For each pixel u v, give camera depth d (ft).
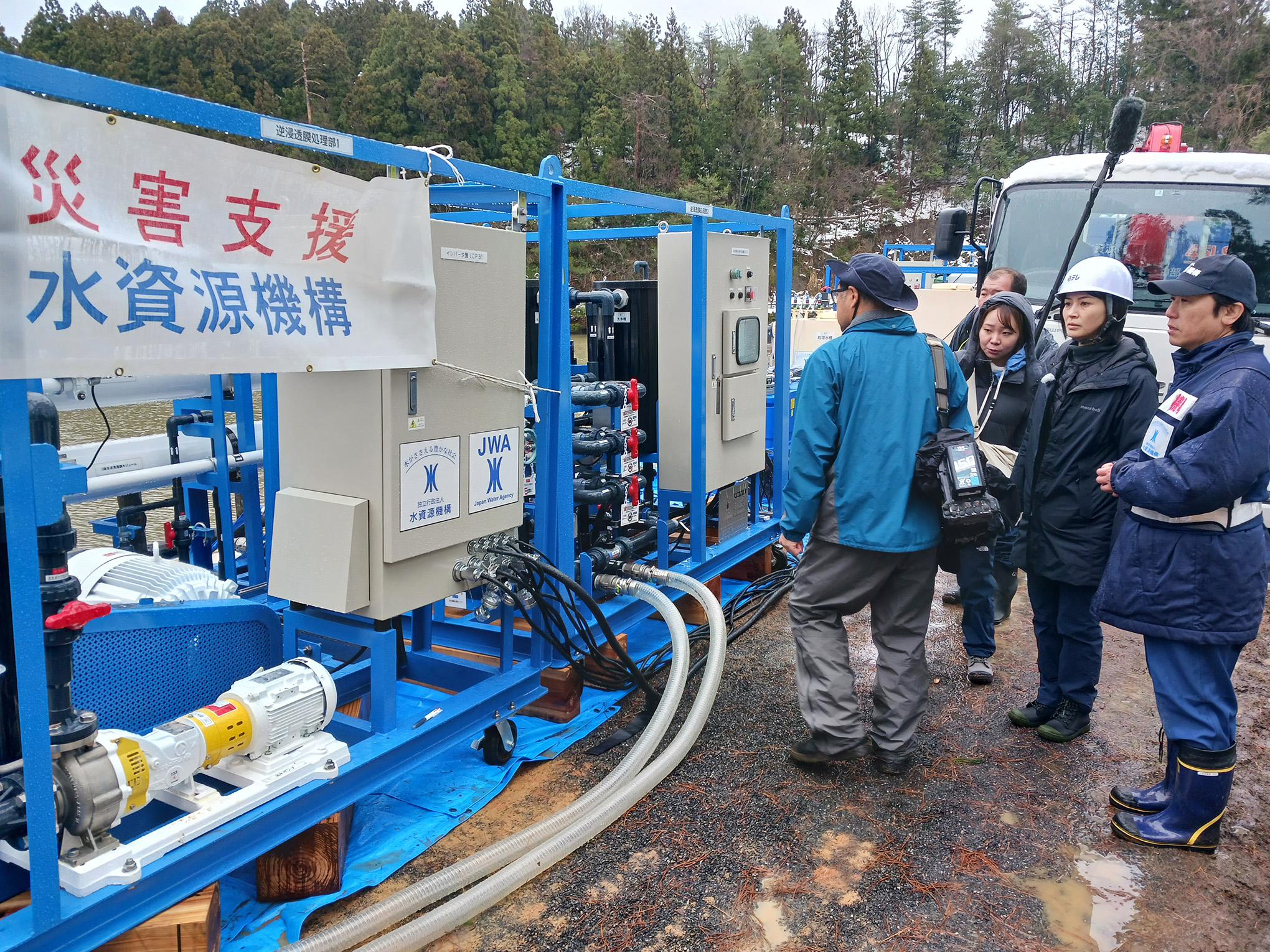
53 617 5.72
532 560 9.99
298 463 8.91
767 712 11.88
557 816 8.61
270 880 7.69
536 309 13.82
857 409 9.20
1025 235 18.93
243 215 6.55
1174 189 17.54
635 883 8.13
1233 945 7.30
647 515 15.19
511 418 10.00
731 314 14.30
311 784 7.57
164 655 8.23
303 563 8.73
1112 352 10.09
